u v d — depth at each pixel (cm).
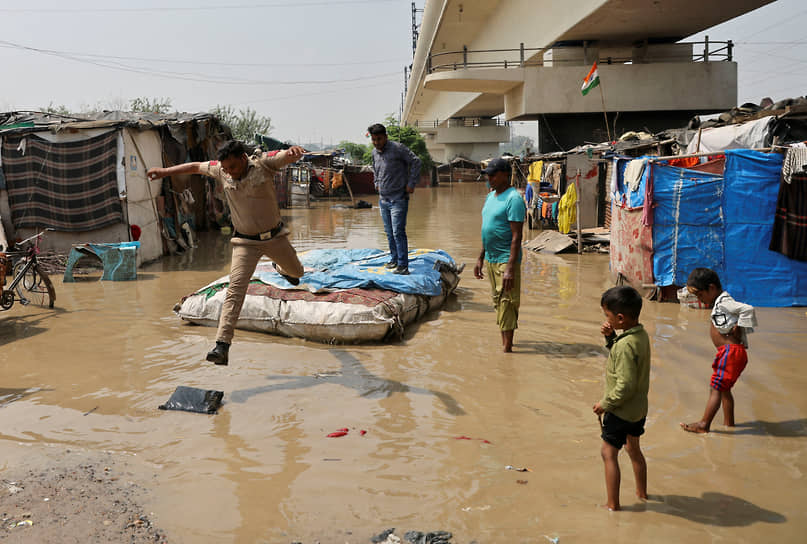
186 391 495
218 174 522
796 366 589
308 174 3319
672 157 878
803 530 320
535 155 2233
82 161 1209
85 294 965
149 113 1784
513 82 2814
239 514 335
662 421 465
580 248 1396
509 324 638
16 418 470
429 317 799
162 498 352
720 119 1198
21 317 809
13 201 1229
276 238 540
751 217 856
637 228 910
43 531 318
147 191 1325
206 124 1766
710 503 348
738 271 869
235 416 473
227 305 527
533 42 3086
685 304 852
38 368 593
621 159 1011
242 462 397
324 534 316
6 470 385
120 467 391
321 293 709
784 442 427
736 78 2723
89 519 329
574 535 316
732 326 429
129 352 644
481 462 398
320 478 375
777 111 1036
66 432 445
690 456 407
